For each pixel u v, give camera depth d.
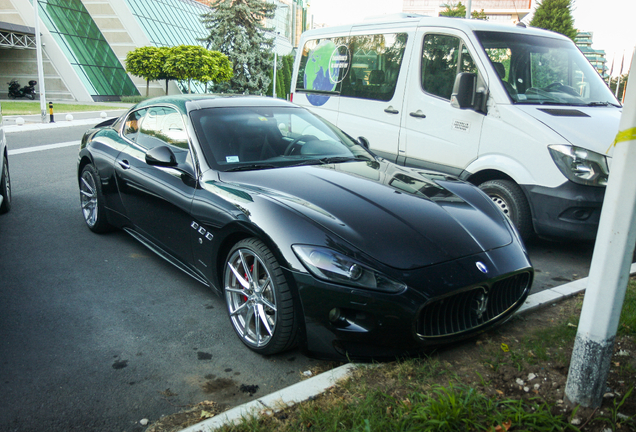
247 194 2.92
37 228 5.11
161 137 3.91
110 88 39.38
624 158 1.83
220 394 2.42
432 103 5.10
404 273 2.39
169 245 3.59
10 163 9.02
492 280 2.55
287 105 4.24
